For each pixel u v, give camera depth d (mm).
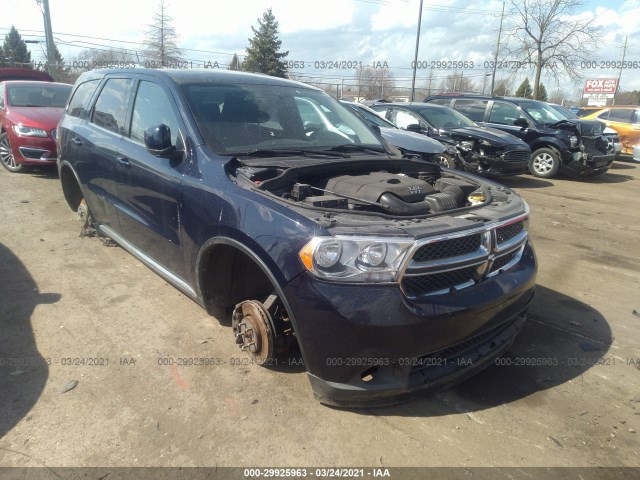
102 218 4625
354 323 2299
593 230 6801
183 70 3992
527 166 9711
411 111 10328
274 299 2904
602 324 3896
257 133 3514
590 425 2695
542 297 4395
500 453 2461
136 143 3805
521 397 2922
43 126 7863
